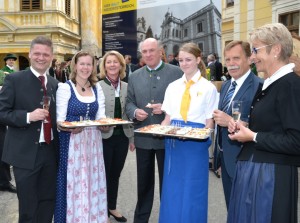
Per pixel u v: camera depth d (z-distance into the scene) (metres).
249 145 2.07
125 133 3.55
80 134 2.87
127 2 6.03
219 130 2.80
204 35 5.27
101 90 3.14
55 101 2.83
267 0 10.68
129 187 4.80
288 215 1.85
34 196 2.71
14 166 2.66
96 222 2.96
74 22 20.30
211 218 3.77
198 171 2.71
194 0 5.30
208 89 2.75
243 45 2.59
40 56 2.64
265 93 1.95
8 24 17.31
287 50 1.90
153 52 3.18
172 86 2.93
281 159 1.89
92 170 2.93
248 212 1.97
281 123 1.86
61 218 2.92
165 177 2.87
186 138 2.44
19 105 2.65
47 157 2.76
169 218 2.80
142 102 3.30
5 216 3.88
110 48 6.47
